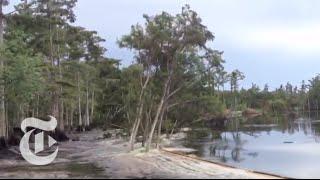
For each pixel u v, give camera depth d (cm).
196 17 3716
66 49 6450
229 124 9100
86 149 4284
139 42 3756
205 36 3747
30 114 6206
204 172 2480
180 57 3759
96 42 8056
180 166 2755
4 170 2719
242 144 4750
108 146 4556
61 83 5775
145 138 4066
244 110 14738
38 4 5622
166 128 5169
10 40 4403
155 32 3691
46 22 5175
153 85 3928
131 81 4112
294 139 5338
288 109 17225
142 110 4044
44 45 5656
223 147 4419
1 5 4325
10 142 4369
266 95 17175
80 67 7181
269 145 4628
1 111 4134
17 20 4606
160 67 3866
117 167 2752
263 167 2967
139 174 2423
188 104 4756
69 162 3119
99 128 8231
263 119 11538
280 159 3422
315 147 4356
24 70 4016
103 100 6506
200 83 4156
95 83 8200
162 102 3766
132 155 3412
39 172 2584
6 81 3984
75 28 6444
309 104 18138
